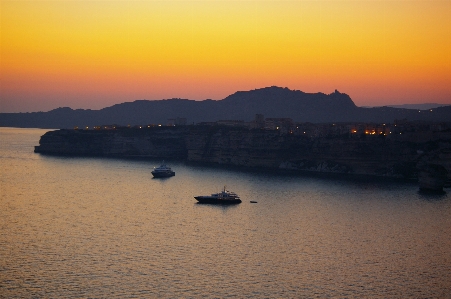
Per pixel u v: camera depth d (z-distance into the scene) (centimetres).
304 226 18125
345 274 13188
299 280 12725
